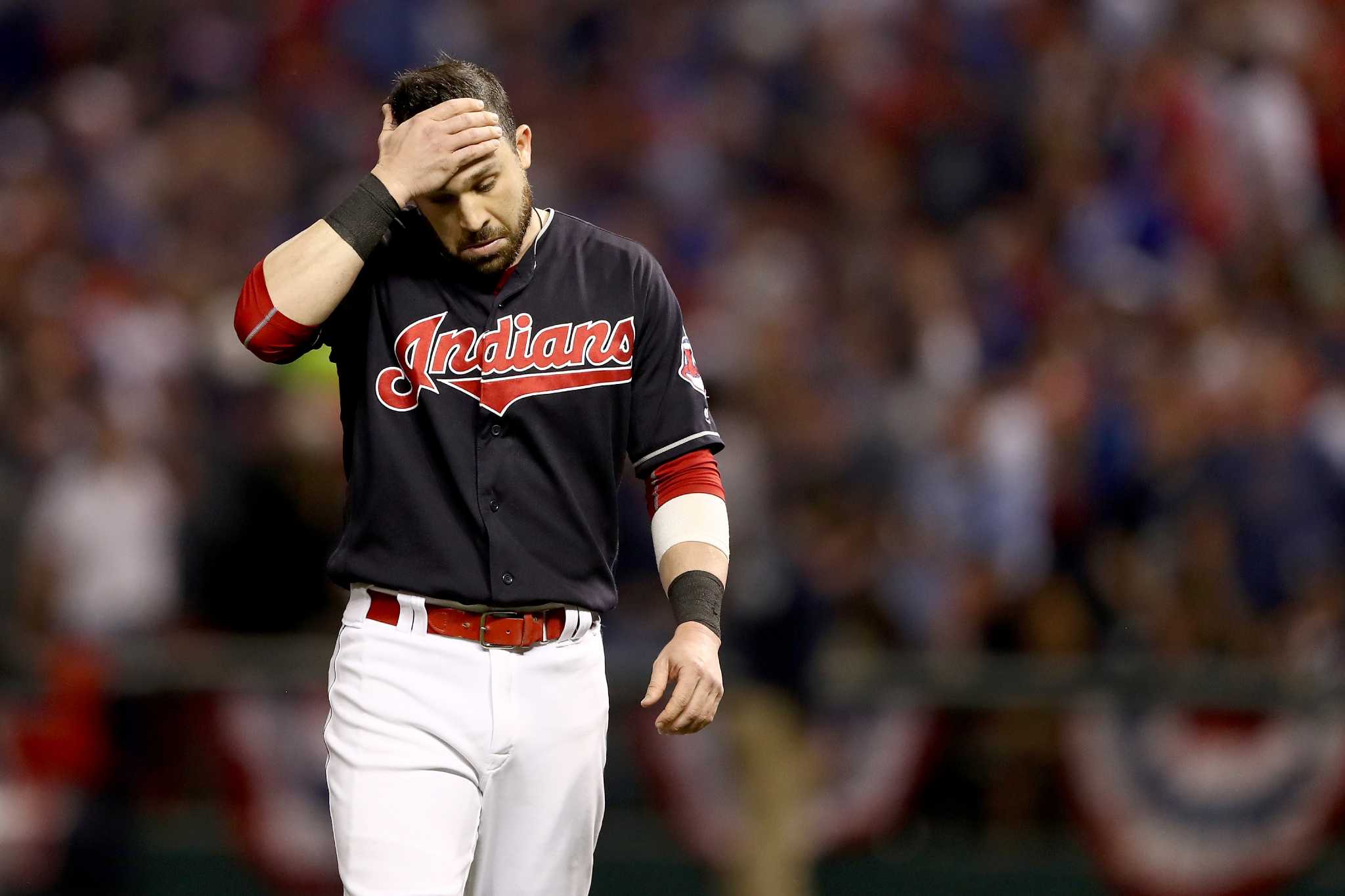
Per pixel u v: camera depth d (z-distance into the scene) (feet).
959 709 89.40
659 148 152.97
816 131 154.40
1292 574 100.01
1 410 112.47
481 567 38.11
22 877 86.43
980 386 113.91
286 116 159.94
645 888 87.71
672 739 87.92
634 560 97.60
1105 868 89.20
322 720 88.07
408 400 38.42
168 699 88.33
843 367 118.21
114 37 168.35
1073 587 94.27
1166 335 116.67
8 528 98.07
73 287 133.39
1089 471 106.93
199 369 114.21
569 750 39.09
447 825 37.83
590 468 39.09
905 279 128.77
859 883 87.81
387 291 38.68
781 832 85.15
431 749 37.88
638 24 166.50
